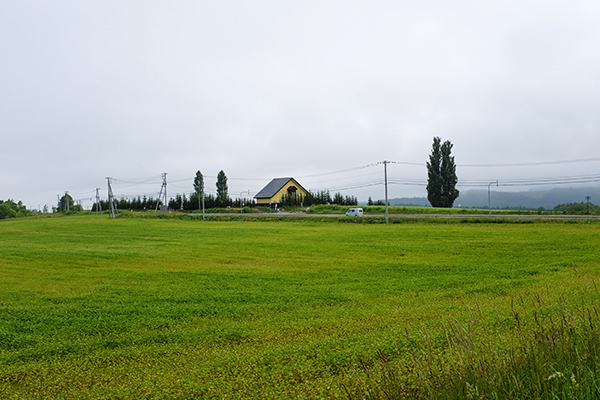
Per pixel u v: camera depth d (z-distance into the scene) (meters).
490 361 4.70
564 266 19.88
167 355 9.32
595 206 76.19
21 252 29.14
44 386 7.72
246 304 14.51
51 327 12.04
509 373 4.67
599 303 7.31
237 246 31.86
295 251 28.91
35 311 13.85
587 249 25.88
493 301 12.73
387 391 4.77
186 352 9.45
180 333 11.05
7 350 10.16
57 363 9.05
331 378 6.37
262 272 21.22
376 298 14.95
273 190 105.25
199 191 105.06
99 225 56.06
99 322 12.45
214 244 33.31
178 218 70.00
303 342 9.48
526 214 62.12
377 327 10.36
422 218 50.44
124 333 11.40
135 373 8.16
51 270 22.31
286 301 14.89
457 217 52.09
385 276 19.58
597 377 4.48
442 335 8.02
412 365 6.09
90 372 8.38
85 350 9.91
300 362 7.63
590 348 4.93
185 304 14.70
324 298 15.16
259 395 6.26
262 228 47.81
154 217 72.69
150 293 16.59
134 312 13.66
